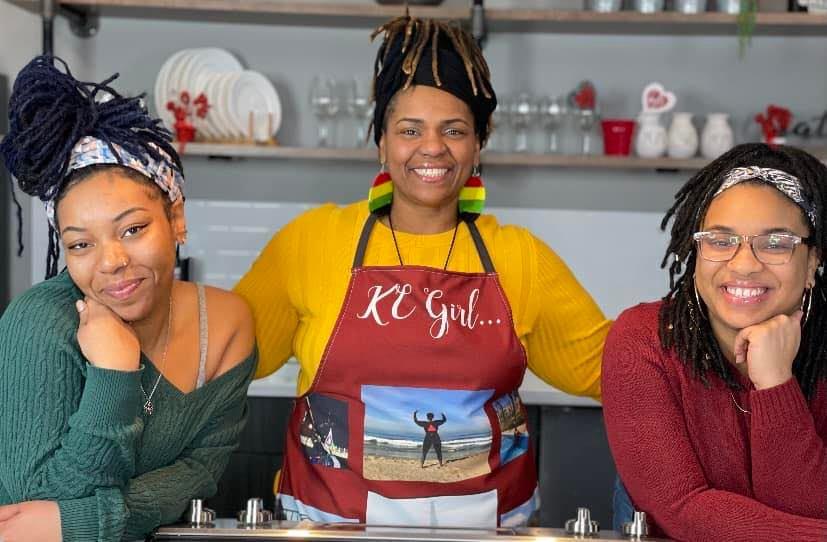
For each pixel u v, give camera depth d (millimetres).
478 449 1453
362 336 1453
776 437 1161
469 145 1459
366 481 1442
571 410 2654
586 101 2871
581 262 3152
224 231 3146
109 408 1133
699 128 3068
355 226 1536
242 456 2641
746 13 2756
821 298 1240
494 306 1489
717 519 1175
